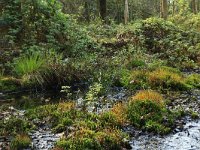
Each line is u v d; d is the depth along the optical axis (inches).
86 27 941.8
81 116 400.2
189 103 466.0
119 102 458.3
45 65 576.7
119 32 911.0
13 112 436.1
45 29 733.3
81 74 587.8
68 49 709.9
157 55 733.3
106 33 938.1
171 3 1761.8
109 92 523.8
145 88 531.5
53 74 567.8
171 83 534.3
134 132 370.3
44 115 411.5
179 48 762.2
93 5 1563.7
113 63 646.5
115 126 376.8
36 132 368.8
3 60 608.7
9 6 727.1
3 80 549.3
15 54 632.4
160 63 663.1
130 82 546.9
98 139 335.6
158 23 904.9
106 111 417.4
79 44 717.9
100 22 1058.1
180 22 1210.6
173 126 386.9
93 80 580.1
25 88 548.4
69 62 609.9
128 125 384.2
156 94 460.4
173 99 477.1
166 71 593.3
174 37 842.8
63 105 438.3
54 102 488.1
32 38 685.9
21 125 380.8
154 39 816.9
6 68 592.7
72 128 365.1
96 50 735.7
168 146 343.3
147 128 375.2
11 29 689.6
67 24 773.9
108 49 753.0
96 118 389.4
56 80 566.3
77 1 1391.5
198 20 1125.1
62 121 384.2
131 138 358.0
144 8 1883.6
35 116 410.3
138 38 812.0
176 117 411.5
